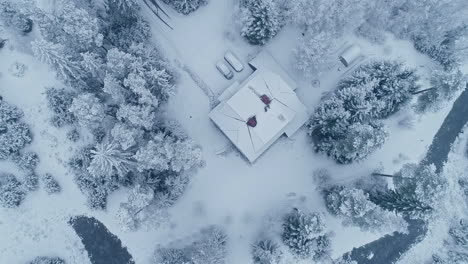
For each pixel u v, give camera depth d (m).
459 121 66.12
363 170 61.72
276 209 59.56
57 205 58.25
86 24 48.19
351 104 56.78
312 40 56.06
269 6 56.28
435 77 57.56
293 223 55.25
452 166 65.06
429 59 65.44
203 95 60.94
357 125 53.16
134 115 48.38
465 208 64.38
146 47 57.56
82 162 57.88
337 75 63.00
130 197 49.00
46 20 47.84
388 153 63.06
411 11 61.31
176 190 56.28
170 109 59.84
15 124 57.12
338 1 56.66
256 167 60.53
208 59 61.53
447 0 58.81
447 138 65.38
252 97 57.28
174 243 58.03
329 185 60.34
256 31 58.47
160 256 56.28
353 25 60.88
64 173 58.66
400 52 64.94
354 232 60.78
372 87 57.94
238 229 58.84
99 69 50.84
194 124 60.25
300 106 58.88
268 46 62.44
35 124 58.84
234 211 59.28
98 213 58.25
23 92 59.19
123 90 51.12
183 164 50.66
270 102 57.34
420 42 64.56
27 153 57.34
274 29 58.84
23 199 57.66
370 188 60.06
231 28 61.94
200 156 51.72
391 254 61.44
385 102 59.44
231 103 56.97
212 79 61.31
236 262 57.69
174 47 61.12
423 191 51.91
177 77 60.41
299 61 58.91
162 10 61.25
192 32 61.81
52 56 47.72
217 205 59.22
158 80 52.31
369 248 61.09
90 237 58.19
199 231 58.28
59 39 49.09
